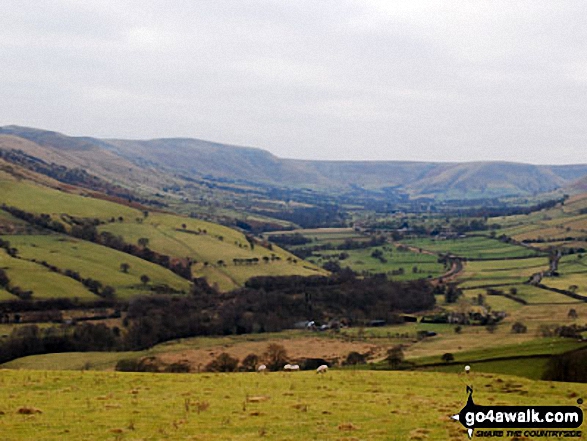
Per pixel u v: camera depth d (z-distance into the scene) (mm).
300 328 159250
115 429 30688
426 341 135250
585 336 117438
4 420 32469
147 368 107000
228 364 109188
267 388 44188
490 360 88812
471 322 160625
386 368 92312
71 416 33625
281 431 31062
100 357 121625
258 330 156125
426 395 43625
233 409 36000
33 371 50250
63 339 134000
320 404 37781
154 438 29500
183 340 141875
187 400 38469
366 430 31609
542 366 80375
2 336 134375
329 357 119500
